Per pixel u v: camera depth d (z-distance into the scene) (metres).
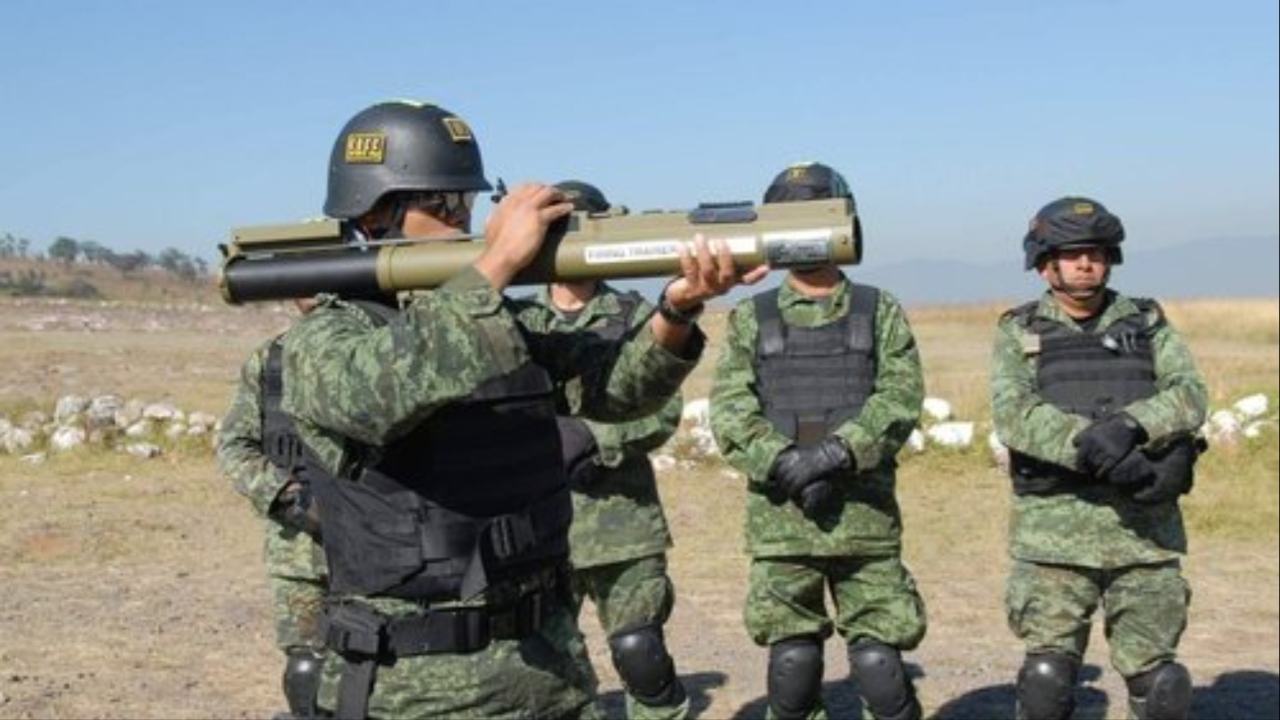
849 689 6.64
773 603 4.96
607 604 5.28
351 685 2.73
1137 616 4.86
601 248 2.55
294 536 4.73
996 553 9.90
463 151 2.87
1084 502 4.84
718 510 11.02
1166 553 4.83
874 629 4.93
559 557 2.85
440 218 2.85
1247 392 14.26
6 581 7.44
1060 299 4.99
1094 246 4.83
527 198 2.54
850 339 4.88
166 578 7.88
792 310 4.95
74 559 7.90
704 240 2.50
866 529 4.87
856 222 2.49
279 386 4.69
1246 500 11.12
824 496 4.74
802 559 4.91
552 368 2.94
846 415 4.84
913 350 4.93
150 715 5.68
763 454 4.79
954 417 13.61
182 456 10.54
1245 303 41.06
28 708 5.64
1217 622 8.20
